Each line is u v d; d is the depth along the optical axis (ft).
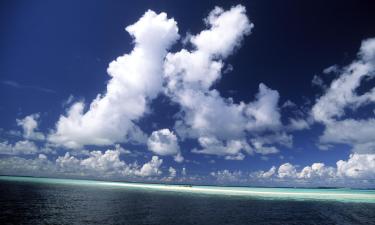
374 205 183.83
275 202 193.47
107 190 279.28
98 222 99.55
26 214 107.86
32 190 223.92
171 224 99.86
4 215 102.83
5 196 163.84
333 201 210.18
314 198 237.04
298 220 117.39
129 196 211.61
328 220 119.14
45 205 136.67
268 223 108.58
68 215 111.14
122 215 116.16
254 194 273.54
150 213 123.85
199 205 161.17
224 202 183.62
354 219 123.24
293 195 268.21
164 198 201.77
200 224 101.24
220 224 102.73
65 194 206.39
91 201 165.99
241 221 110.52
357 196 265.95
